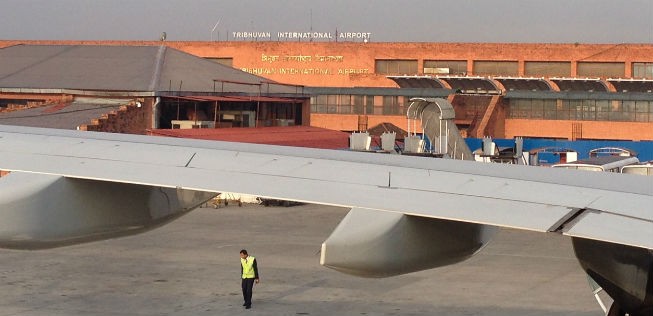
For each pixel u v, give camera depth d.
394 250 9.52
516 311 27.70
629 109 92.38
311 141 68.25
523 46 103.50
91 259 36.12
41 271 33.34
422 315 26.98
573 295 30.34
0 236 9.95
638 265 11.17
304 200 9.21
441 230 9.88
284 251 39.25
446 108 31.47
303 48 108.25
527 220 8.67
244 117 70.44
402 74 106.56
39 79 69.94
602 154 76.69
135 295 29.52
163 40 103.00
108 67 72.56
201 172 9.98
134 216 10.65
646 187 9.66
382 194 9.40
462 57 104.88
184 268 34.62
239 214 53.09
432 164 10.51
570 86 97.62
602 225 8.46
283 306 28.23
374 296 29.84
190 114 67.94
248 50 109.88
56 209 10.12
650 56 100.38
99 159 10.41
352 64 107.06
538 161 67.94
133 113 62.75
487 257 38.34
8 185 10.15
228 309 27.73
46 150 10.76
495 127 93.44
